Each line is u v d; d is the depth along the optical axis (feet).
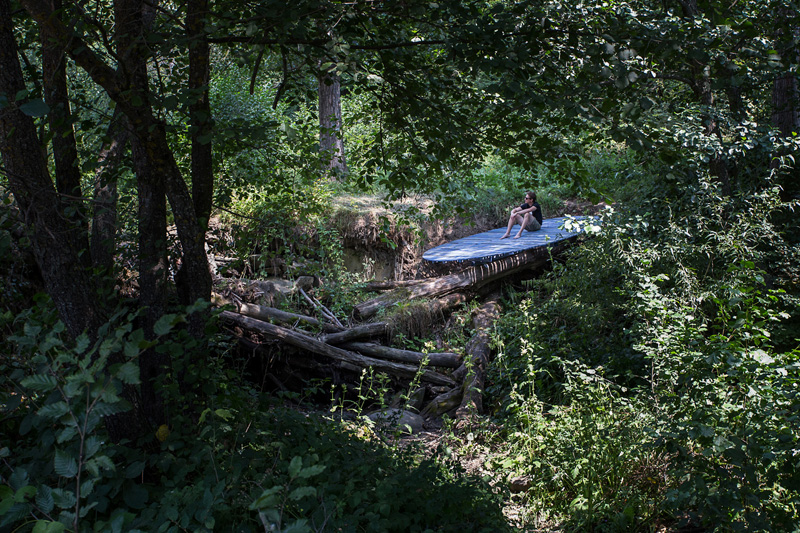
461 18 13.32
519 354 26.11
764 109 31.78
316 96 17.69
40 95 12.77
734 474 11.50
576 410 18.20
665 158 14.17
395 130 17.53
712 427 12.00
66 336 11.65
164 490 9.77
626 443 15.21
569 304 26.76
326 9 13.44
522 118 15.34
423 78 15.92
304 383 29.30
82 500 8.16
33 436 10.33
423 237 35.83
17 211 11.55
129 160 15.23
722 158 25.09
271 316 30.04
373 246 36.47
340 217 35.55
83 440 6.54
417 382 27.07
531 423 18.70
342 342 29.84
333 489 10.21
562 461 15.98
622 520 13.64
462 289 34.27
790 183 28.81
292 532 6.15
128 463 9.52
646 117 14.16
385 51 15.31
